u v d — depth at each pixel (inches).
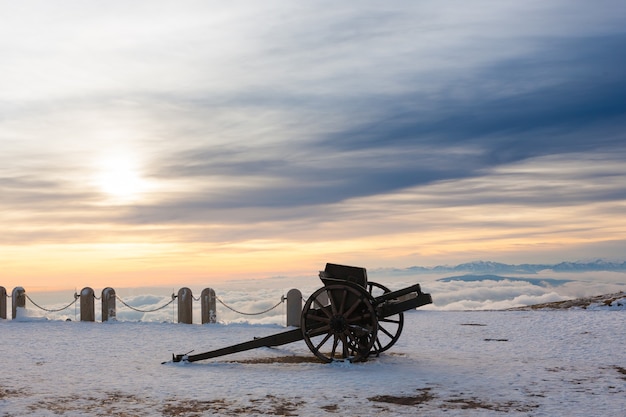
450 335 767.1
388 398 430.0
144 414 391.5
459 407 402.3
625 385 463.8
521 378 491.5
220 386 474.9
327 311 584.1
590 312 965.8
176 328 870.4
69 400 430.3
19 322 959.0
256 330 850.1
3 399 431.8
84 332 827.4
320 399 428.5
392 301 615.8
